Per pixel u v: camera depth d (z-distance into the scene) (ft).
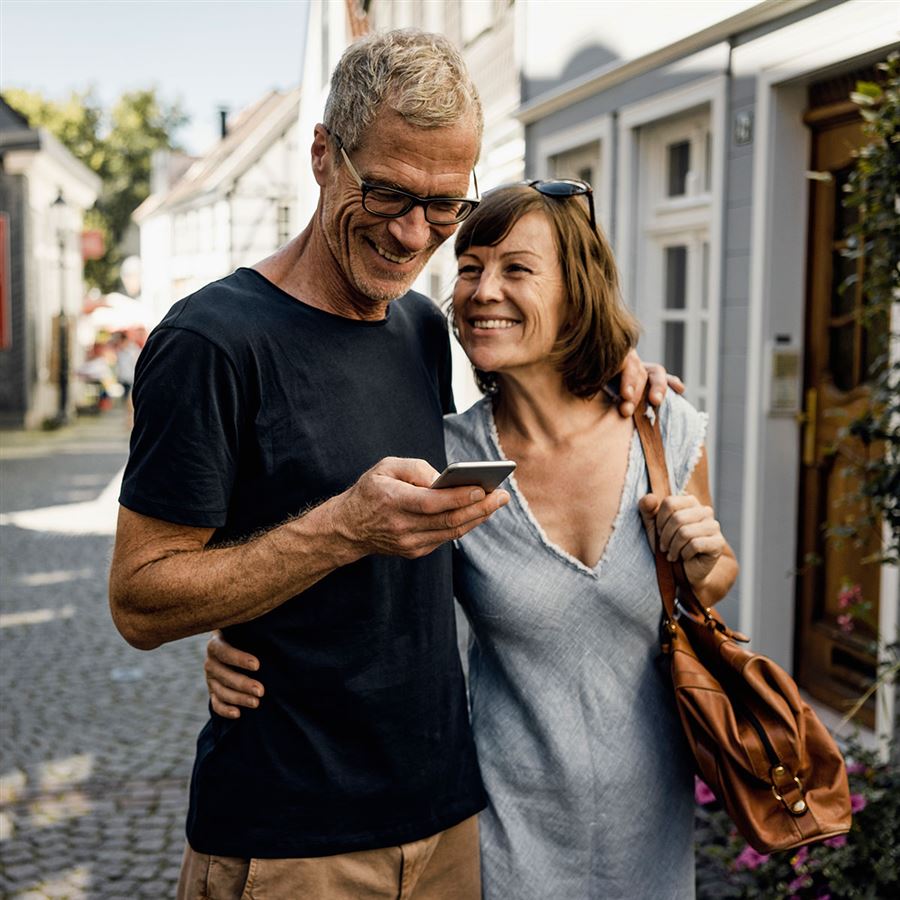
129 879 12.00
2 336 63.87
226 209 67.97
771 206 13.76
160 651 20.79
